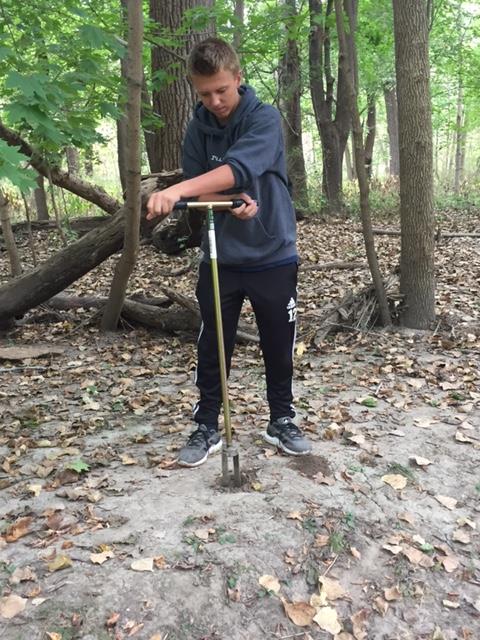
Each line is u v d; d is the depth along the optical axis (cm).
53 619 228
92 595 238
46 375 512
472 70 1822
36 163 652
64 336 612
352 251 1005
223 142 291
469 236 1120
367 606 243
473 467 337
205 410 337
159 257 941
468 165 3284
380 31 1449
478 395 428
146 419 410
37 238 1112
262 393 443
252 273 304
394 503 300
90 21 582
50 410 434
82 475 330
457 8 1658
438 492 312
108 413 423
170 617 230
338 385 455
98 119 600
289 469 324
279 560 258
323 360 516
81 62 496
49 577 247
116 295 586
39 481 326
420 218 566
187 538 267
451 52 1691
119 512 290
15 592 241
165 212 247
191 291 764
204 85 271
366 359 514
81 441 375
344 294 712
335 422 388
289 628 231
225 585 244
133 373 505
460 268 841
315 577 253
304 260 942
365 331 576
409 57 539
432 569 262
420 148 554
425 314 585
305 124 2183
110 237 587
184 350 566
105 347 579
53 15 592
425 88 545
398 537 277
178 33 720
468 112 2358
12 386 488
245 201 275
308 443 338
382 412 405
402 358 505
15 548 267
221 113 282
